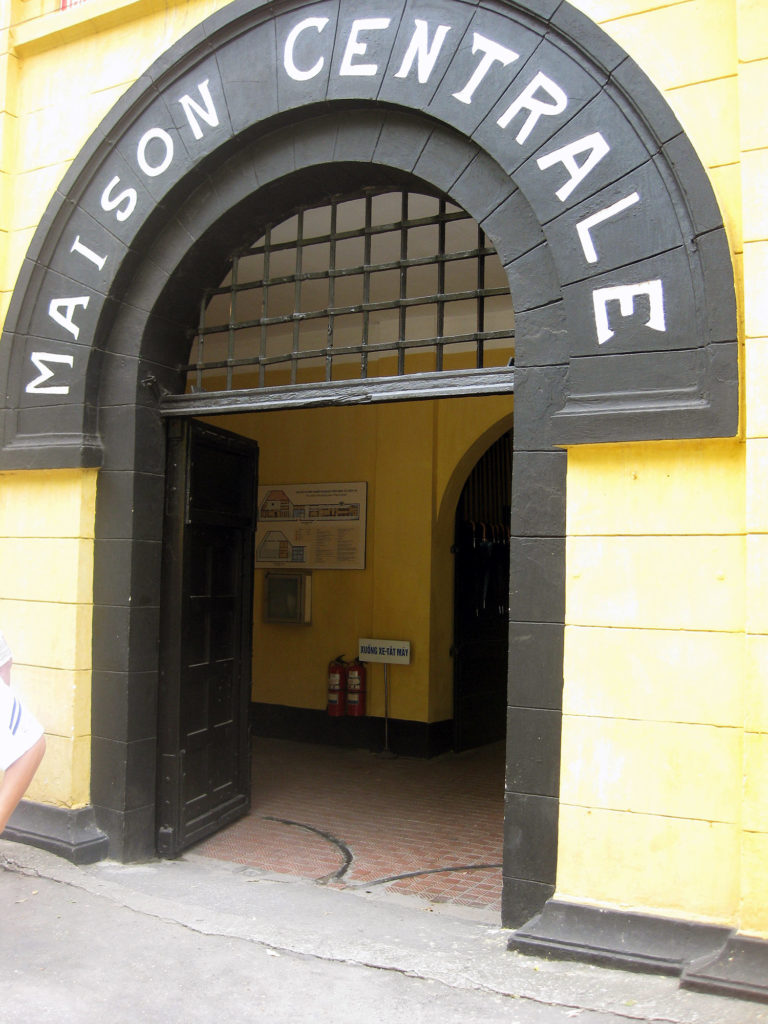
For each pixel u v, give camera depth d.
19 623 5.11
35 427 5.12
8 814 2.71
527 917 3.72
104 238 4.94
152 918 4.02
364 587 8.59
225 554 5.70
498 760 8.14
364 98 4.20
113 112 4.91
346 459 8.77
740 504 3.37
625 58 3.61
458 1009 3.17
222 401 4.87
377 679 8.41
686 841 3.38
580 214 3.67
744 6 3.37
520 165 3.81
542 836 3.70
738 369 3.32
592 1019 3.05
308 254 6.63
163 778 5.09
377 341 8.42
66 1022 3.13
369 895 4.71
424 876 5.05
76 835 4.79
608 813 3.52
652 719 3.47
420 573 8.27
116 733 4.86
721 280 3.36
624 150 3.60
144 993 3.34
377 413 8.60
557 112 3.75
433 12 4.06
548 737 3.71
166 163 4.75
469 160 4.04
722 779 3.34
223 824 5.68
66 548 4.98
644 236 3.54
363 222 6.07
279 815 6.21
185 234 4.84
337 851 5.47
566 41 3.76
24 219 5.32
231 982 3.42
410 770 7.69
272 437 9.18
